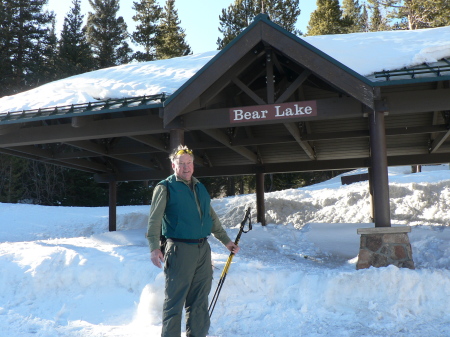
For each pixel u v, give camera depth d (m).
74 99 8.87
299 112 7.08
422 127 9.66
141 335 4.65
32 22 42.72
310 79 8.34
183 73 10.42
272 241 10.78
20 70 40.50
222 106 9.29
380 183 6.57
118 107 7.94
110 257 6.77
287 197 18.47
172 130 7.69
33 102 9.27
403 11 44.06
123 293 6.04
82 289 6.25
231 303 5.32
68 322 5.29
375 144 6.70
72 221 19.86
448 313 5.02
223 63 7.01
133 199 33.62
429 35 10.09
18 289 6.37
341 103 6.94
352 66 7.77
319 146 12.42
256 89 9.23
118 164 13.96
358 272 5.51
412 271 5.48
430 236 9.43
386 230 6.31
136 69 11.65
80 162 12.88
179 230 3.98
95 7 47.44
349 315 5.05
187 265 3.96
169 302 3.92
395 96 6.88
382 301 5.22
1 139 9.12
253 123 7.38
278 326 4.79
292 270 5.99
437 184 15.29
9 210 22.22
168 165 13.89
